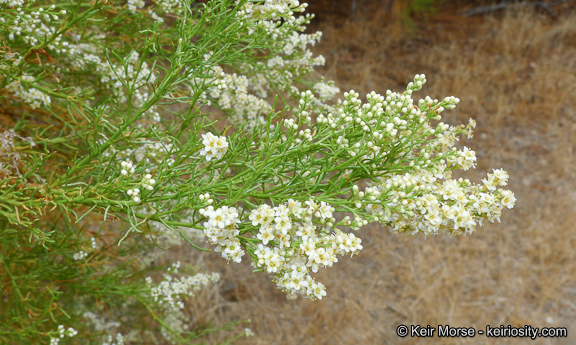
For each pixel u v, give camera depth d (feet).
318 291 4.51
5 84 6.62
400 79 25.09
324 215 4.57
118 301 11.55
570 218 19.79
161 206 4.86
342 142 4.99
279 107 14.75
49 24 8.13
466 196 5.28
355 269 18.21
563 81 25.44
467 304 17.30
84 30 8.20
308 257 4.70
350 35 26.58
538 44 27.76
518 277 18.28
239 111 8.79
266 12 6.04
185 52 5.48
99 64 8.34
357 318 16.96
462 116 23.90
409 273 17.93
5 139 6.59
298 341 16.34
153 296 9.59
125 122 5.40
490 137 23.04
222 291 17.12
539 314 17.39
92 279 9.55
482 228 19.54
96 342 11.13
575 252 18.84
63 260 9.20
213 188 5.05
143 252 11.91
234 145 5.20
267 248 4.50
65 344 9.66
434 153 6.04
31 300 8.87
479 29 29.30
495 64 26.71
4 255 8.47
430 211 4.91
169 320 12.12
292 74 9.62
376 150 4.89
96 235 9.00
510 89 25.22
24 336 7.96
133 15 8.53
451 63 26.53
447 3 30.63
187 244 17.33
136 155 7.61
